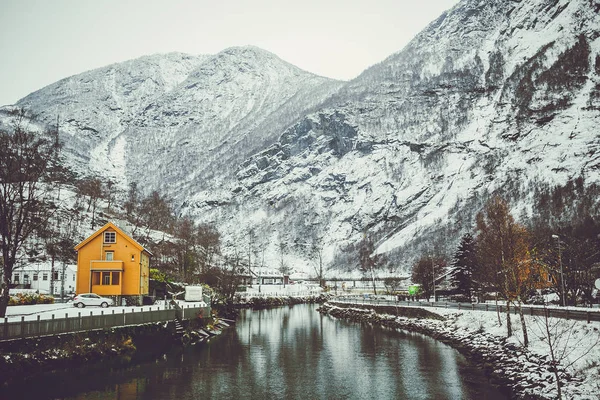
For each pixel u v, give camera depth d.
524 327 47.34
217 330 77.56
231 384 43.03
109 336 47.38
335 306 120.81
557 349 42.12
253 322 94.69
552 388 35.56
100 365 44.44
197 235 172.88
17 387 36.84
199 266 127.81
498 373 43.88
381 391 40.88
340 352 58.91
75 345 42.94
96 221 154.38
